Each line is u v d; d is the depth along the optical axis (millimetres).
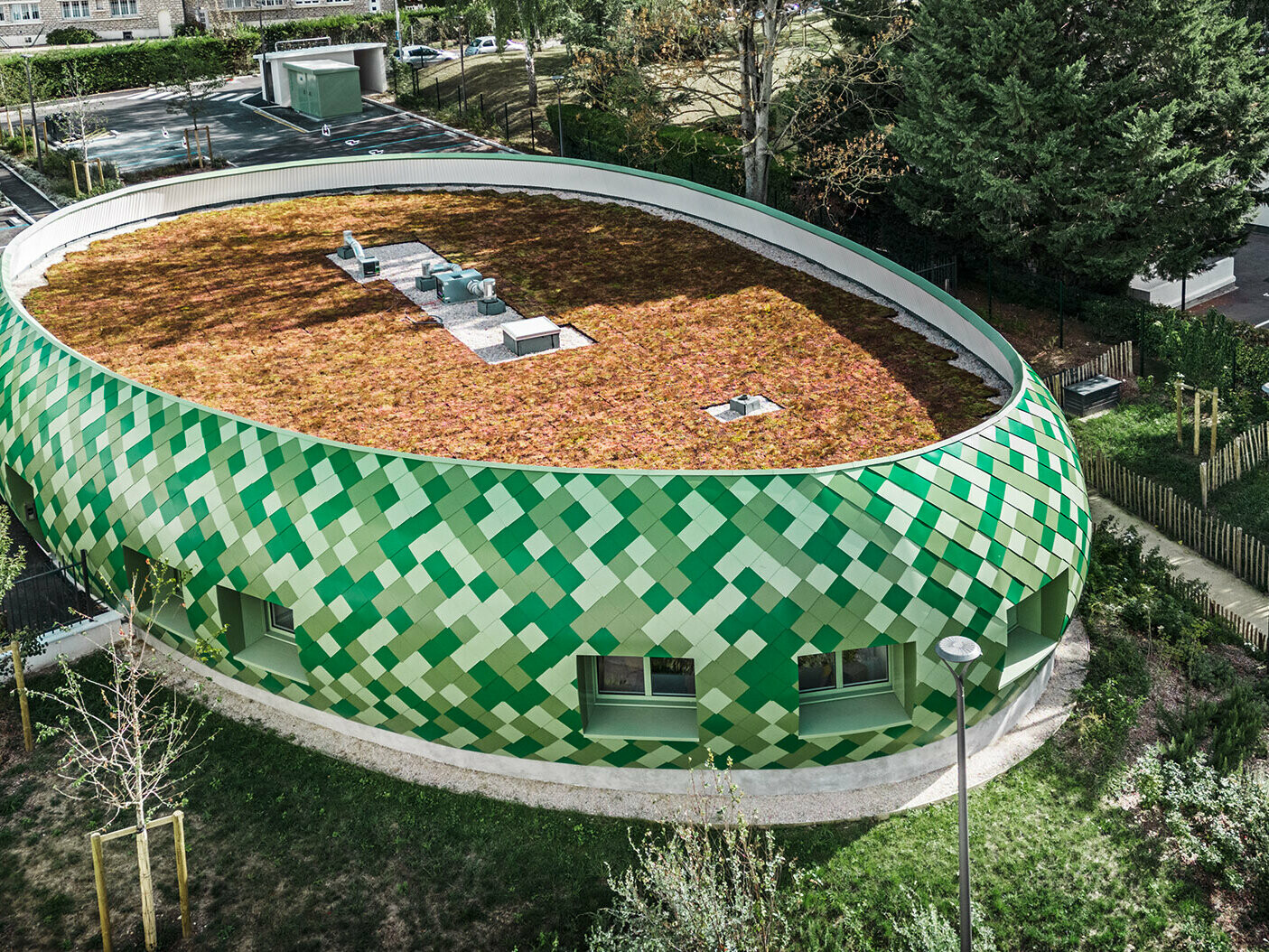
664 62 53938
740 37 49312
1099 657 25938
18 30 102938
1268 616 28641
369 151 70438
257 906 20156
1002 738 23781
